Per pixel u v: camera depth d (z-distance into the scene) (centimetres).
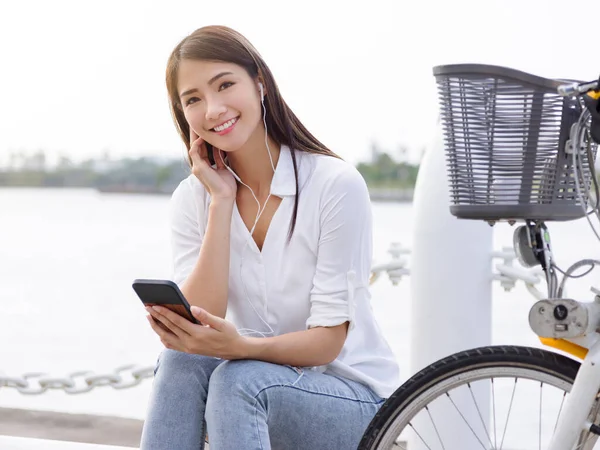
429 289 249
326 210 197
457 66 157
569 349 163
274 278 202
